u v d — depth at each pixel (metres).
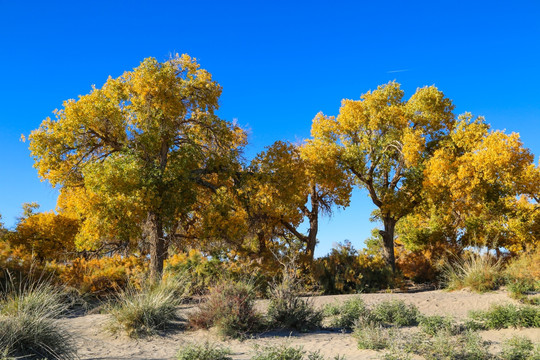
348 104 27.53
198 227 22.42
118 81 20.31
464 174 22.72
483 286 13.46
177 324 10.11
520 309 9.54
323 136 27.86
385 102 28.12
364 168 27.86
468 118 26.16
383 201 27.34
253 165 22.38
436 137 27.92
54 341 6.70
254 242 23.67
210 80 21.25
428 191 23.86
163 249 19.86
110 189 17.62
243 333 9.12
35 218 27.64
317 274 18.27
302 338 9.09
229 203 20.92
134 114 20.31
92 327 9.76
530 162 23.31
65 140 18.33
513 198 24.83
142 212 18.25
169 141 20.48
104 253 24.58
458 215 26.03
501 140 23.25
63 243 27.30
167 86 19.69
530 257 14.87
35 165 18.48
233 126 23.27
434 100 27.22
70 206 22.38
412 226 28.56
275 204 22.58
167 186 19.25
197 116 21.92
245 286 10.85
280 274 16.34
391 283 20.50
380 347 7.53
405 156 24.30
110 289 16.42
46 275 15.54
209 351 7.02
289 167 22.16
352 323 10.41
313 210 26.42
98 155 20.23
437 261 22.91
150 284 13.30
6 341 6.09
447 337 7.44
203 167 22.06
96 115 18.53
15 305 7.41
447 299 12.73
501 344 7.52
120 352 7.66
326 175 25.42
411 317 10.16
